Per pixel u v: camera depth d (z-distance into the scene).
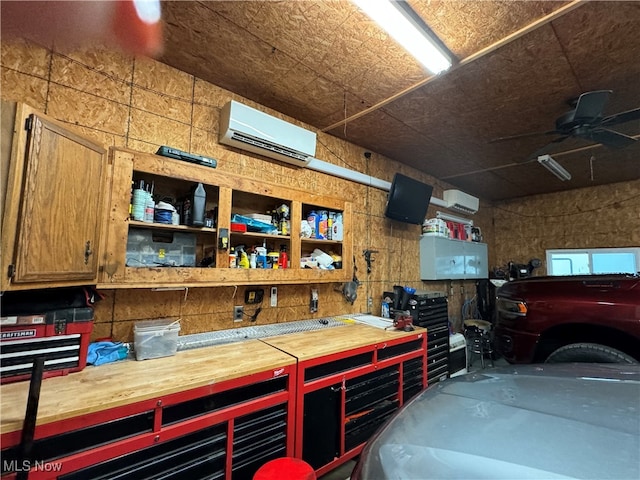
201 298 2.28
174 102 2.21
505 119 2.95
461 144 3.56
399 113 2.85
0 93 1.60
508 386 1.19
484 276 5.39
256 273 2.21
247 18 1.76
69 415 1.13
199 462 1.42
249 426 1.60
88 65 1.88
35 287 1.29
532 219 5.95
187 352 1.88
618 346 2.22
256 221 2.32
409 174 4.33
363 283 3.52
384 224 3.85
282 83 2.40
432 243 4.28
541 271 5.77
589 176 4.75
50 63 1.76
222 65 2.20
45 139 1.31
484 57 2.06
